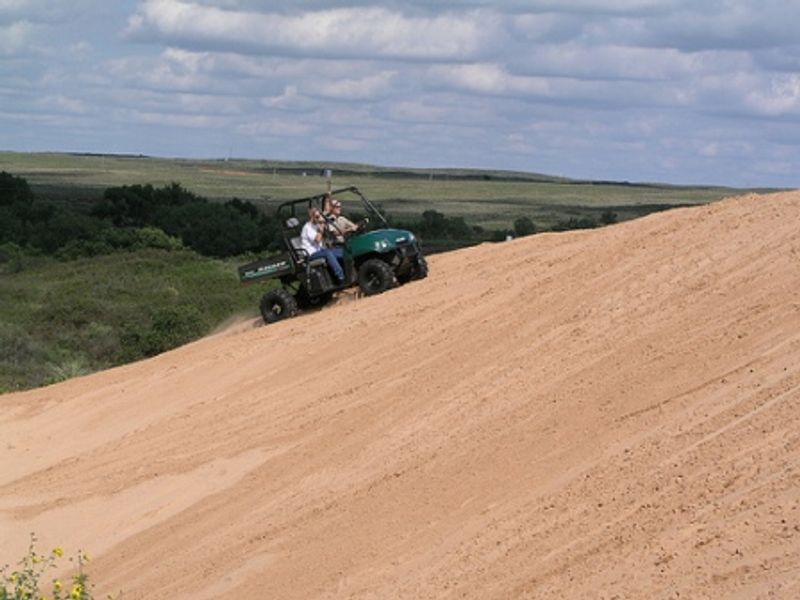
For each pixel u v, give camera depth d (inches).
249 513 616.4
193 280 1847.9
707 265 665.6
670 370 536.7
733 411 458.3
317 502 588.7
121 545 648.4
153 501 685.3
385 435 635.5
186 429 773.9
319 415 708.0
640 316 636.1
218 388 822.5
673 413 487.2
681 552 368.8
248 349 868.0
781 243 645.9
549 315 701.9
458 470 546.0
